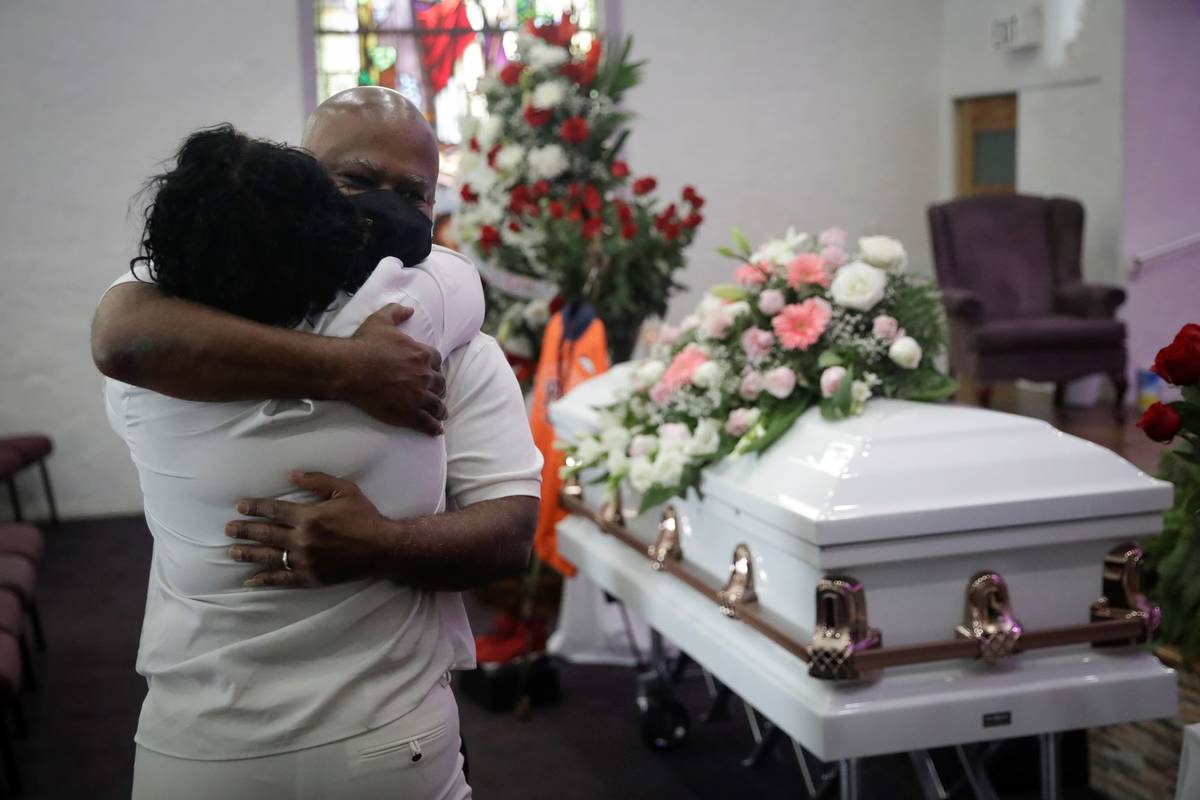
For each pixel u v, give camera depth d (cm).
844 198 805
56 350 689
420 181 156
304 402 136
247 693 137
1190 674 259
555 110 421
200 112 697
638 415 291
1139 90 714
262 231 129
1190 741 174
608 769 327
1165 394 704
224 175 130
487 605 384
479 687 377
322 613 138
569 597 413
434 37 751
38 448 643
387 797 140
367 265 142
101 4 677
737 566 234
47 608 512
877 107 805
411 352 136
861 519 199
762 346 247
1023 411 728
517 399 155
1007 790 293
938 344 248
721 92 778
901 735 203
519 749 343
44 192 680
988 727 207
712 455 249
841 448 215
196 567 140
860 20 796
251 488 136
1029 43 752
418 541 138
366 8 743
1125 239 725
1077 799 288
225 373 130
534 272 401
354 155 153
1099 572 214
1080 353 691
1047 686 208
